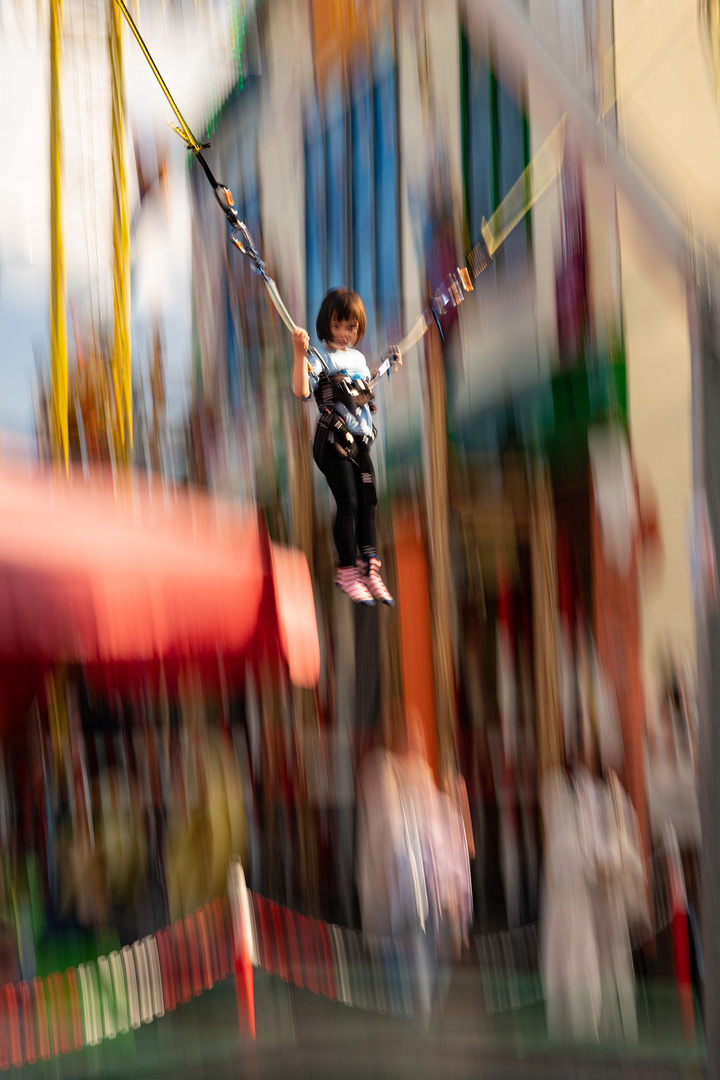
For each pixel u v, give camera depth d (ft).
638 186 11.80
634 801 27.30
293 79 50.26
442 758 35.01
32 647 13.30
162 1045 19.15
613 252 29.99
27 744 25.95
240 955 20.22
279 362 52.80
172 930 22.21
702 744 11.10
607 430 29.94
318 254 48.96
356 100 44.96
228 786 27.91
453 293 18.83
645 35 24.25
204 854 25.96
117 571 14.32
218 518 17.30
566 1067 17.84
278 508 49.83
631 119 23.48
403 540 39.17
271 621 16.15
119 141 36.65
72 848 25.58
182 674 15.33
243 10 50.60
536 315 33.45
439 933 22.54
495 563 34.94
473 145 36.47
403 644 38.83
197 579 15.11
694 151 24.06
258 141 54.65
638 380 29.25
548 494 32.94
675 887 22.11
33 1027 19.45
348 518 15.98
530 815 31.76
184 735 30.22
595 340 30.66
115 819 26.12
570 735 30.73
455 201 37.81
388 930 22.29
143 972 21.54
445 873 22.65
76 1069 18.01
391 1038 19.42
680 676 26.94
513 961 24.39
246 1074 17.37
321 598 44.98
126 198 37.60
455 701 35.42
